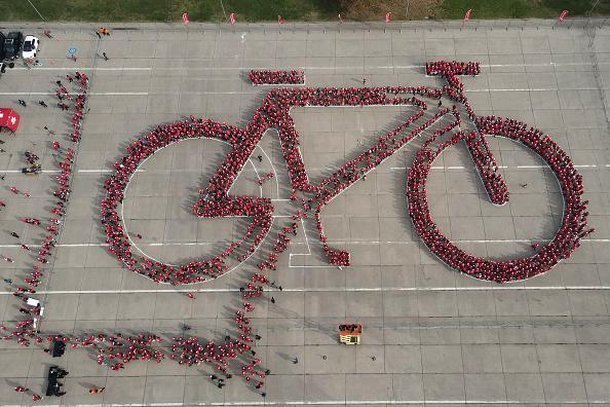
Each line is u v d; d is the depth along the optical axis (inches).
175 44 2438.5
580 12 2411.4
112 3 2534.5
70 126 2293.3
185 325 1939.0
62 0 2546.8
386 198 2090.3
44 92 2363.4
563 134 2178.9
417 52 2367.1
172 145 2220.7
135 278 2014.0
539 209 2048.5
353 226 2050.9
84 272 2028.8
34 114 2320.4
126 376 1873.8
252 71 2352.4
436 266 1977.1
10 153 2244.1
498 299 1923.0
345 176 2119.8
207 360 1873.8
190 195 2137.1
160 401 1836.9
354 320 1915.6
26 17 2519.7
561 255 1950.1
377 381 1831.9
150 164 2190.0
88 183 2177.7
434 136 2164.1
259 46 2420.0
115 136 2261.3
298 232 2046.0
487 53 2349.9
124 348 1911.9
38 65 2411.4
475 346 1862.7
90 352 1915.6
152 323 1947.6
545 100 2246.6
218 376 1857.8
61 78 2389.3
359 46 2394.2
